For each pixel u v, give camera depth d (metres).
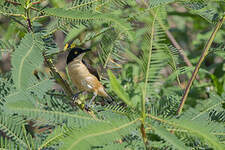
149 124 3.24
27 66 3.03
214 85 8.05
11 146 3.74
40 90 4.03
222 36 6.52
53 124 4.24
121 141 3.96
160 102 4.48
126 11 4.79
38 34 3.59
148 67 3.49
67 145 2.57
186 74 7.48
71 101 5.20
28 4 4.16
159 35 3.54
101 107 5.27
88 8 4.30
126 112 3.60
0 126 3.83
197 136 3.10
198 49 9.74
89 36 5.09
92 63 7.79
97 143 2.65
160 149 3.77
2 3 4.16
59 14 3.64
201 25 11.35
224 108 4.87
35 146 3.81
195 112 3.97
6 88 4.21
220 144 2.87
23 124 3.92
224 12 5.12
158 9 3.72
